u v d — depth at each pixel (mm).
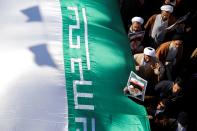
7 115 8781
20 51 9711
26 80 9211
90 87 9453
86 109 9117
